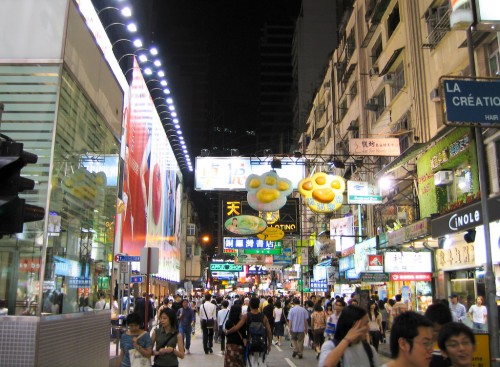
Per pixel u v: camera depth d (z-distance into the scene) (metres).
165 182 40.94
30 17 8.36
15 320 7.17
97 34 18.28
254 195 21.94
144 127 30.59
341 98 36.34
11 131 8.23
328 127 41.84
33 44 8.29
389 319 18.11
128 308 18.64
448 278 18.03
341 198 21.53
